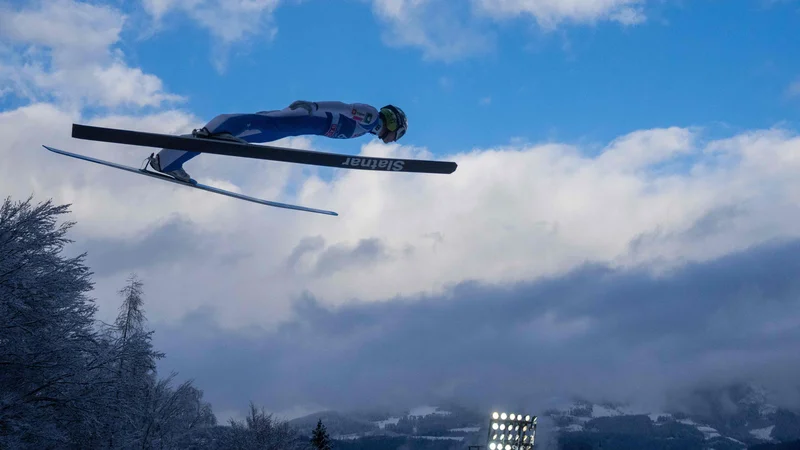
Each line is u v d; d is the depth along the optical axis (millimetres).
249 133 6336
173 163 6770
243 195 7586
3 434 13281
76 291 14953
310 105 6629
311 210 7934
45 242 14555
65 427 14766
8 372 14195
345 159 7160
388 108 7043
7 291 13539
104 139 6180
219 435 34125
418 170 7570
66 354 14289
